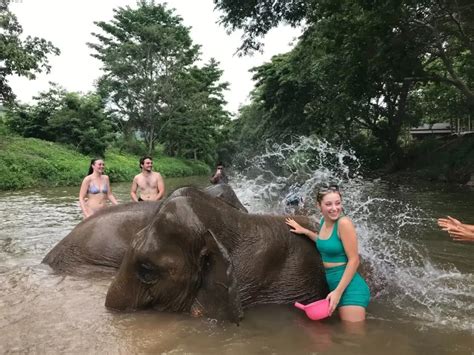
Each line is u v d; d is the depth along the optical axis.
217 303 3.81
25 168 22.84
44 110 32.31
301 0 18.25
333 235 3.98
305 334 3.55
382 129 30.31
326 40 19.92
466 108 30.92
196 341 3.42
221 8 18.78
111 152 38.44
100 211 5.84
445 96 31.97
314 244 4.49
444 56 17.91
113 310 4.04
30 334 3.52
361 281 3.93
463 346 3.34
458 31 16.73
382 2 14.49
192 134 50.00
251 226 4.26
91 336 3.49
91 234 5.51
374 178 24.44
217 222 4.04
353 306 3.82
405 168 28.36
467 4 14.96
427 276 5.04
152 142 48.25
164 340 3.43
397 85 27.30
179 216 3.88
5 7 23.28
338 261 3.97
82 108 32.53
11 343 3.36
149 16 48.22
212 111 52.97
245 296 4.09
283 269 4.27
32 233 8.05
